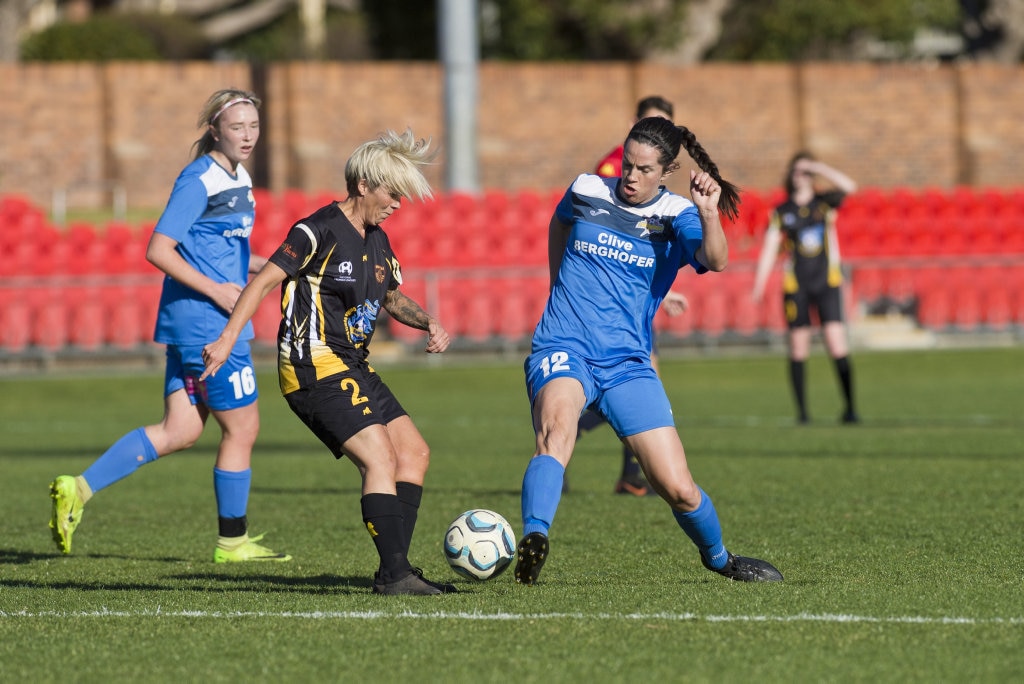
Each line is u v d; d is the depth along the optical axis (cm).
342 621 1744
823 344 7512
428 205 7869
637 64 10669
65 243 7456
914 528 2575
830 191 4791
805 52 12769
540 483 1770
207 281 2225
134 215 9512
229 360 2306
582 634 1653
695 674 1470
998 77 10894
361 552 2439
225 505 2347
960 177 10931
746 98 10769
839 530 2566
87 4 13950
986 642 1602
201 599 1923
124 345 6856
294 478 3628
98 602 1906
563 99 10612
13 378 6562
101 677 1489
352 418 1938
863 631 1658
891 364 6912
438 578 2117
